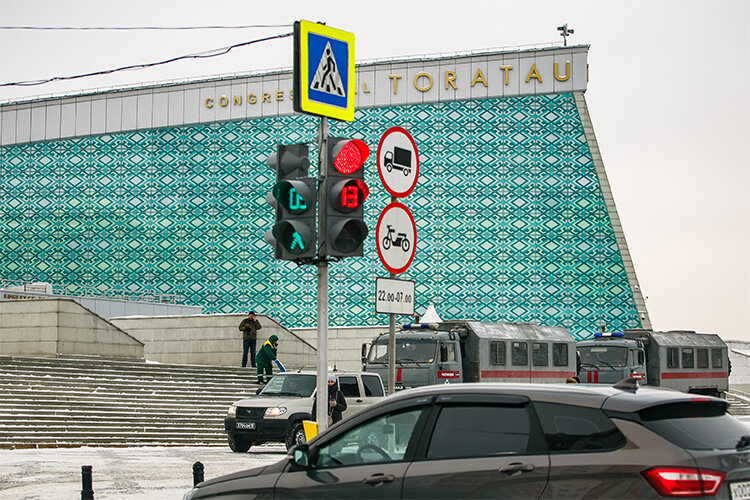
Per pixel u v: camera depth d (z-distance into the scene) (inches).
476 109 2330.2
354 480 293.7
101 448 915.4
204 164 2363.4
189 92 2417.6
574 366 1375.5
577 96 2327.8
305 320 2174.0
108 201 2384.4
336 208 418.9
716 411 273.7
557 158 2278.5
